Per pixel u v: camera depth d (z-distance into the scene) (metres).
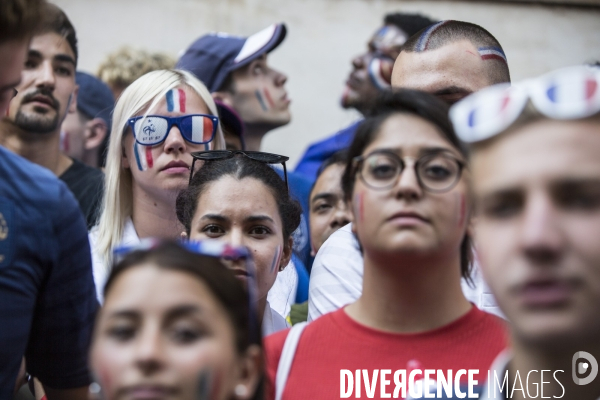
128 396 2.05
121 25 7.89
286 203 3.78
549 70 8.12
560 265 1.69
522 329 1.73
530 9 8.12
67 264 2.87
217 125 4.50
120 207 4.44
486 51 3.91
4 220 2.71
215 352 2.11
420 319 2.70
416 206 2.54
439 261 2.61
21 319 2.73
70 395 3.03
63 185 2.89
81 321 2.94
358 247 3.22
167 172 4.35
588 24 8.15
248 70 6.30
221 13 8.02
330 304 3.45
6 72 2.59
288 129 8.02
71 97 5.40
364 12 8.09
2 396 2.71
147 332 2.09
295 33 8.07
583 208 1.71
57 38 5.27
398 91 2.74
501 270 1.75
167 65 6.82
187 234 3.72
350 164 2.75
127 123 4.42
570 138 1.73
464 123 1.83
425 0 8.09
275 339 2.85
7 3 2.47
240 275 2.62
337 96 8.05
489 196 1.79
